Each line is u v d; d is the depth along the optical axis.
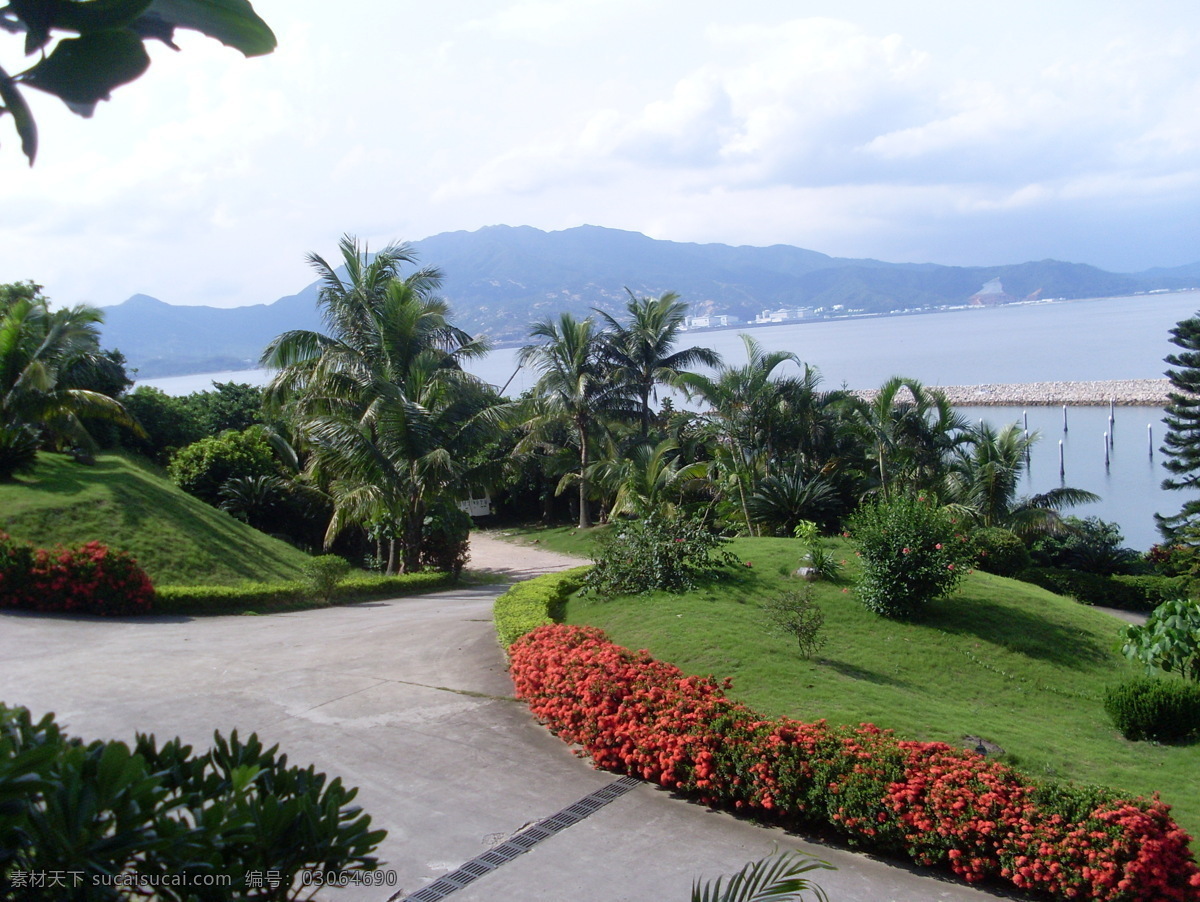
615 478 30.22
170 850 2.41
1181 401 31.28
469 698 9.66
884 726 8.54
